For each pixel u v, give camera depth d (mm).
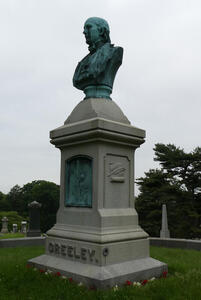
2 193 69938
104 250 5438
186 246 10422
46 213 52844
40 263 6277
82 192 6270
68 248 6043
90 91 6977
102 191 5949
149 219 30438
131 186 6594
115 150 6309
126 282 5168
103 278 4984
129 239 5965
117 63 7164
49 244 6551
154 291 4836
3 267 6477
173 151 33281
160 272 6031
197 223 30625
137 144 6691
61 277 5504
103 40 7371
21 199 68438
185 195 30641
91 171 6121
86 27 7465
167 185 30250
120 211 6164
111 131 6031
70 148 6684
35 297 4586
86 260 5621
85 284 5145
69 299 4465
